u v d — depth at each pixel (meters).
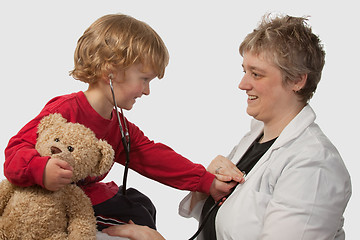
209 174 2.21
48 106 1.90
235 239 1.87
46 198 1.65
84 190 2.00
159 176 2.23
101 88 1.95
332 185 1.79
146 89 1.99
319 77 1.98
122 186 2.10
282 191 1.81
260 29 1.98
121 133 2.01
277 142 1.96
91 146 1.72
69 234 1.68
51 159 1.61
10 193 1.70
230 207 1.95
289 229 1.74
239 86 2.02
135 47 1.88
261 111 2.01
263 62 1.92
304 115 1.97
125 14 2.03
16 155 1.65
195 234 2.10
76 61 1.96
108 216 2.01
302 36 1.90
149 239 1.91
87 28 1.98
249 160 2.13
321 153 1.83
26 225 1.62
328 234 1.78
